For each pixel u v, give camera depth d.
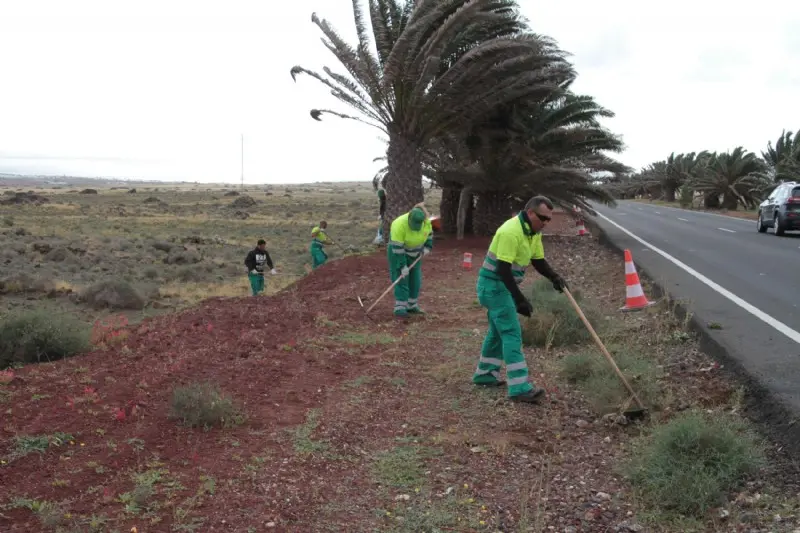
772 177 38.00
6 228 40.75
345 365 6.75
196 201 93.19
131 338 8.03
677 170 56.94
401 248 9.07
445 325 8.71
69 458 4.19
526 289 10.48
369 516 3.75
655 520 3.73
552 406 5.62
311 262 28.55
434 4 15.45
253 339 7.50
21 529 3.34
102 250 31.33
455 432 5.03
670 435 4.24
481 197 20.06
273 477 4.12
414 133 17.52
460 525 3.67
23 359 7.36
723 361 6.43
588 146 19.88
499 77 16.70
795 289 10.68
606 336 7.38
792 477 4.07
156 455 4.32
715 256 15.45
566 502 3.95
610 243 18.72
